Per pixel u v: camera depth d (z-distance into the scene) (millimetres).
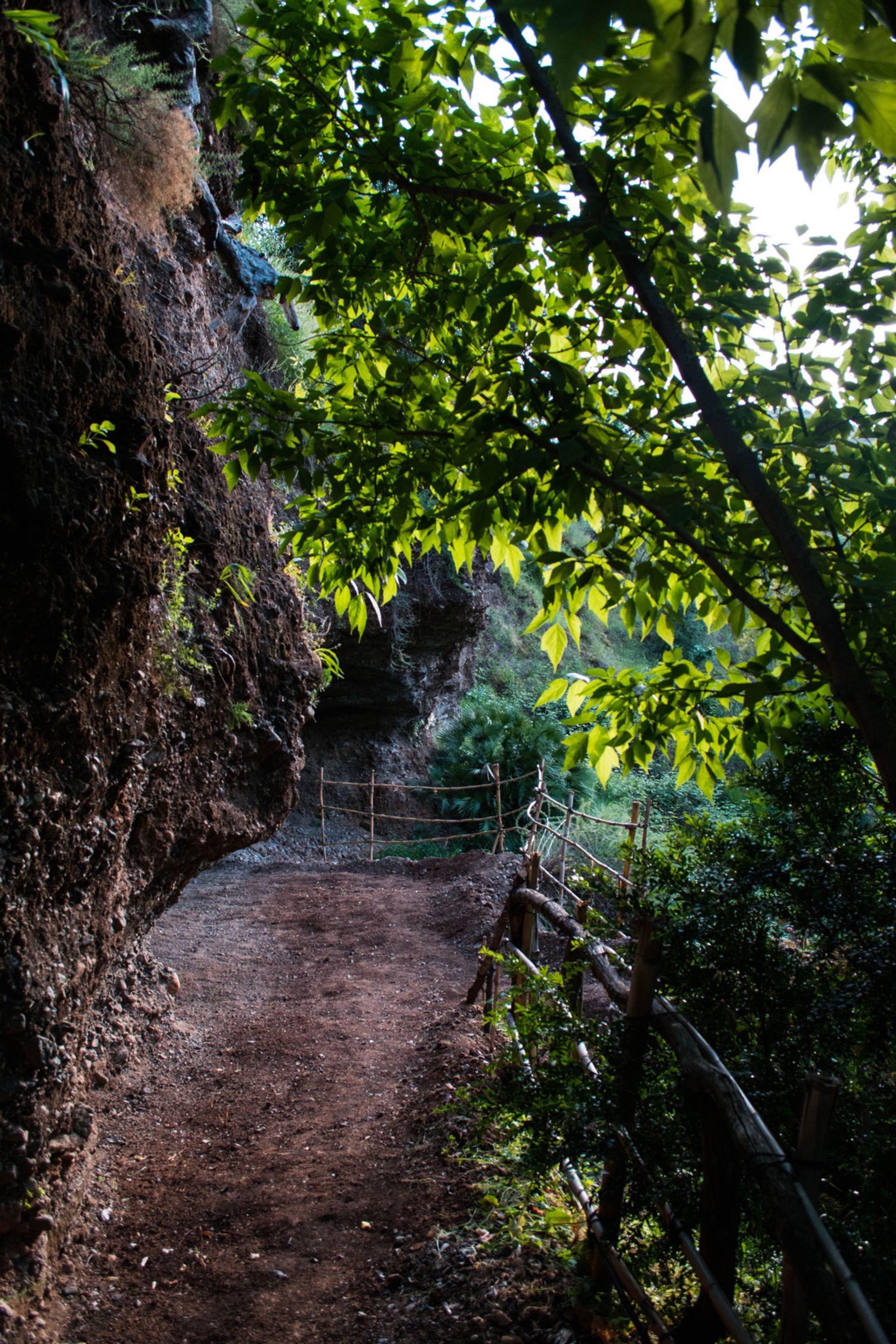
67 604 2748
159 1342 2770
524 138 2473
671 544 2457
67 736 2953
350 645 12773
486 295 2434
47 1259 2906
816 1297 1563
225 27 5035
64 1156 3029
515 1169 3424
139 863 4387
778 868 2385
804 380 2385
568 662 20609
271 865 11484
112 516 2949
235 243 6504
